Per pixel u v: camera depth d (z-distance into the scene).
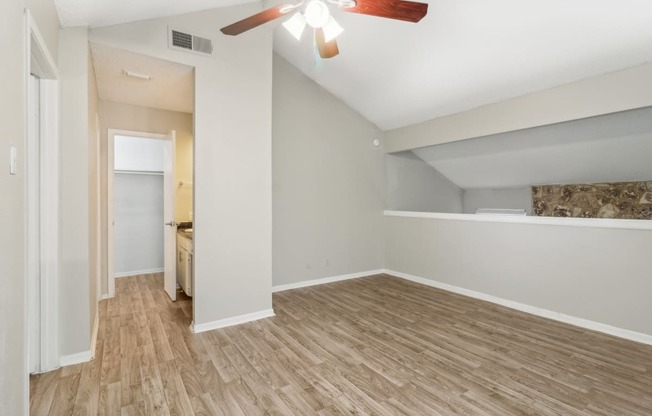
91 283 2.59
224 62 3.01
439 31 3.09
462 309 3.52
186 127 4.33
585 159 4.00
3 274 1.11
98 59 2.68
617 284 2.84
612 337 2.80
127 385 2.07
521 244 3.50
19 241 1.29
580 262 3.06
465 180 5.84
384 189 5.30
